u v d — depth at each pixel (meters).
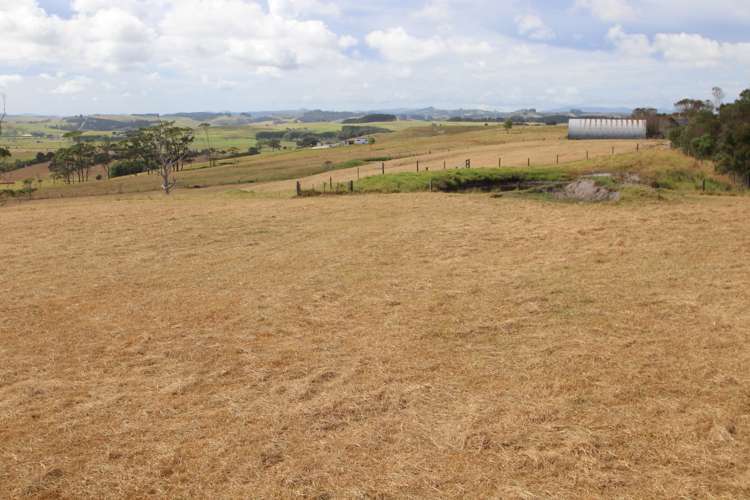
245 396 8.17
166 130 76.12
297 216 24.94
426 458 6.54
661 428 7.07
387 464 6.44
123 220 24.38
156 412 7.74
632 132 89.88
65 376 8.98
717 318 11.02
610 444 6.74
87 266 16.17
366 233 20.64
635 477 6.09
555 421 7.31
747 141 46.66
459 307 12.05
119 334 10.79
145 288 13.91
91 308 12.37
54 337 10.66
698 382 8.34
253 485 6.12
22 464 6.55
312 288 13.72
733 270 14.48
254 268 15.80
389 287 13.65
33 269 15.83
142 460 6.62
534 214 24.33
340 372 8.97
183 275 15.10
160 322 11.47
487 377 8.69
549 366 9.01
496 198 30.36
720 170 48.44
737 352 9.39
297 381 8.63
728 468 6.22
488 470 6.28
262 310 12.13
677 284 13.34
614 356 9.34
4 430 7.30
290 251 17.91
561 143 86.31
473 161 64.88
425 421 7.38
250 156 145.12
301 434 7.12
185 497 5.95
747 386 8.16
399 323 11.16
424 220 23.25
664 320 11.01
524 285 13.56
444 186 38.06
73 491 6.07
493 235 19.75
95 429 7.30
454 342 10.14
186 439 7.06
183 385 8.52
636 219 22.20
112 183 93.12
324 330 10.88
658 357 9.26
